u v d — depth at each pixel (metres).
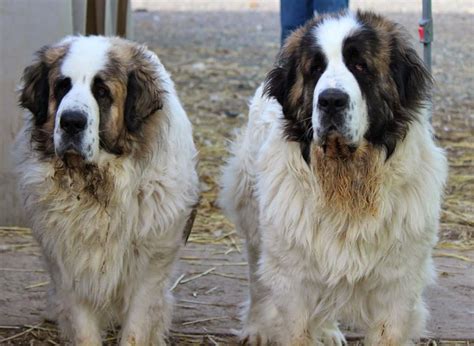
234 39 23.91
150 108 5.95
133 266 6.09
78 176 5.88
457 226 9.38
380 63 5.54
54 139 5.75
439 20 25.28
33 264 8.16
